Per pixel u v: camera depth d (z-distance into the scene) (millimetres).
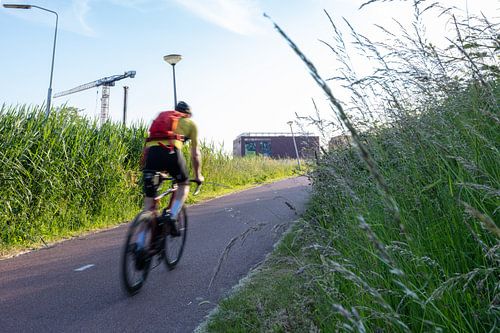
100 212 9781
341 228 3076
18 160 7840
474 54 2932
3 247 7223
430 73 3207
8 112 8469
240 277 4848
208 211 10766
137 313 4004
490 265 2227
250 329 3170
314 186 3766
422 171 2910
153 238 4852
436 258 2346
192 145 5566
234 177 19438
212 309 3959
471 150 2641
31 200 7953
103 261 6027
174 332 3551
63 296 4562
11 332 3686
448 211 2555
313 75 1263
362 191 3148
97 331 3645
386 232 2670
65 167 9055
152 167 5113
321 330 2639
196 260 5836
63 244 7512
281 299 3424
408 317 2279
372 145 3311
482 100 2775
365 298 2412
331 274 2535
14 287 4977
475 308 2078
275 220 8023
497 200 2246
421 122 3012
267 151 69938
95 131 11016
